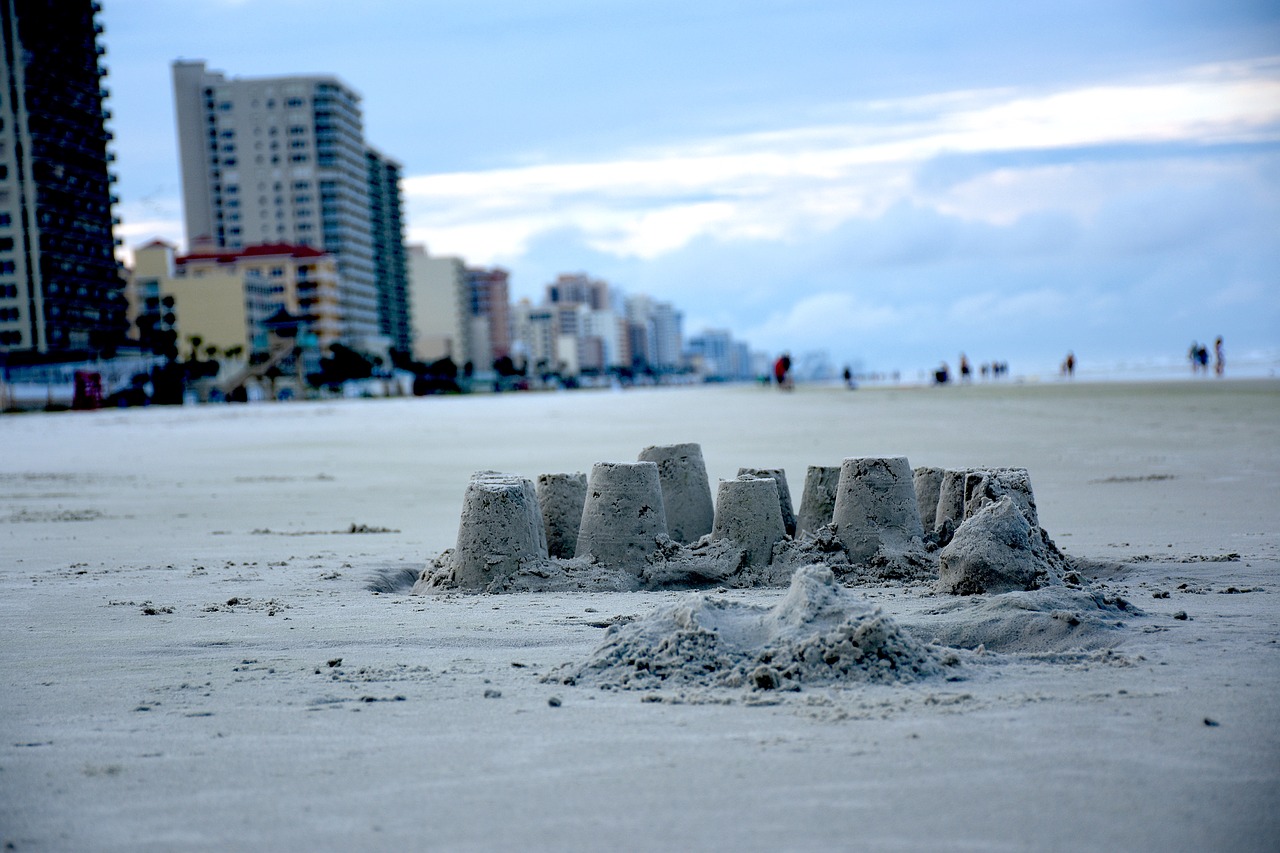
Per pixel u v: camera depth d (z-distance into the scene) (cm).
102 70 12950
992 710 523
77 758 480
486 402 9212
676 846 376
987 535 848
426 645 714
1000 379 10119
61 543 1321
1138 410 3603
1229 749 457
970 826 387
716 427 3497
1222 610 748
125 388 10438
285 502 1778
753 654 611
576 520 1045
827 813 400
